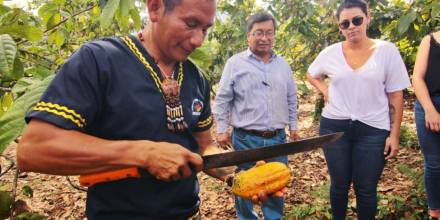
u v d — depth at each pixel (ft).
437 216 10.21
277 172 5.50
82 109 3.91
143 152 3.78
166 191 4.70
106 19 5.16
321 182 15.87
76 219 13.96
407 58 19.77
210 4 4.08
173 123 4.49
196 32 4.15
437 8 12.53
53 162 3.71
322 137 5.05
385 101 9.71
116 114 4.20
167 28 4.13
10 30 5.40
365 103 9.62
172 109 4.48
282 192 5.52
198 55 6.15
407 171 14.07
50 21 8.71
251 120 11.15
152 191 4.61
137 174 4.05
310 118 26.63
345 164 10.19
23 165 3.77
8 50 4.64
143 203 4.57
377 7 19.65
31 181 17.06
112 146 3.79
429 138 9.84
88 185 4.11
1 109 5.95
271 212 11.39
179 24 4.07
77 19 16.80
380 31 17.99
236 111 11.46
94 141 3.81
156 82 4.44
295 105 12.02
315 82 10.81
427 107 9.46
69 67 3.96
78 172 3.79
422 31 15.15
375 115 9.60
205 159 4.42
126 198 4.55
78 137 3.78
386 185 14.66
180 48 4.23
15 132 4.33
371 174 9.86
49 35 8.84
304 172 17.01
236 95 11.39
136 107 4.25
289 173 5.60
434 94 9.67
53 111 3.75
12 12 5.50
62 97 3.82
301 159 18.53
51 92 3.84
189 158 3.87
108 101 4.17
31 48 7.80
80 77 3.95
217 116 11.64
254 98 11.07
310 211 13.00
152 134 4.36
